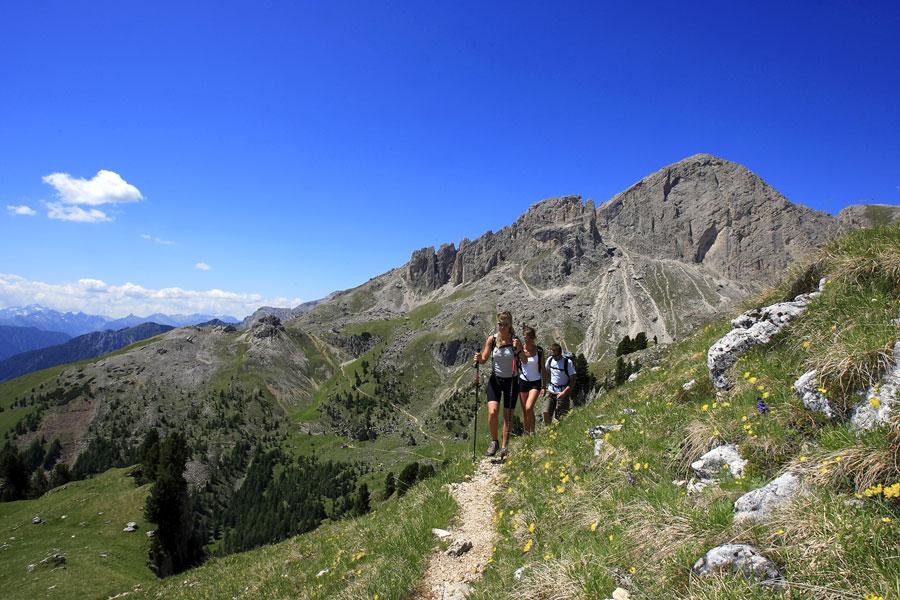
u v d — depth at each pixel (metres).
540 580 6.34
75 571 53.91
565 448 11.72
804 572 4.24
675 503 6.36
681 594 4.77
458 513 11.45
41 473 159.62
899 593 3.63
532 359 15.25
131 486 83.06
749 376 8.80
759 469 6.55
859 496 4.71
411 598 8.30
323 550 14.80
